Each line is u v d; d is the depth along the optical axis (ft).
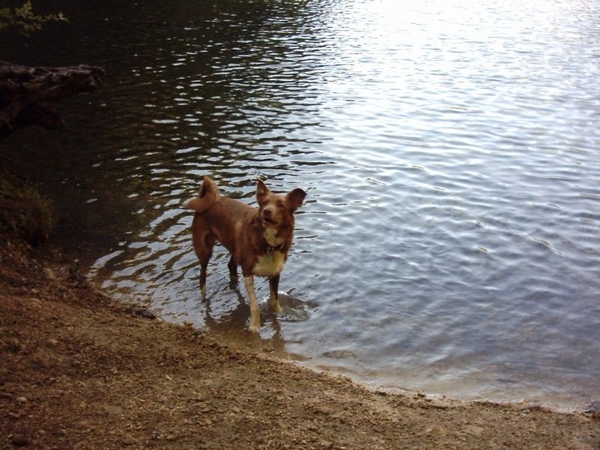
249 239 25.25
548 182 41.78
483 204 38.01
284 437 17.40
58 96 34.35
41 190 38.11
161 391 19.29
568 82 67.67
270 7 109.70
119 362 20.77
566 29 99.25
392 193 39.29
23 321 21.66
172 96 58.90
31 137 47.42
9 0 96.84
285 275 29.60
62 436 16.31
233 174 41.78
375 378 22.85
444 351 24.58
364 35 91.20
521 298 28.32
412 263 31.01
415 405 20.65
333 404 19.79
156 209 36.14
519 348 24.84
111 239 32.48
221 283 29.04
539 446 18.30
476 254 32.04
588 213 37.11
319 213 36.19
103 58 70.59
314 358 24.02
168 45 78.28
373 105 58.39
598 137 50.93
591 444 18.56
